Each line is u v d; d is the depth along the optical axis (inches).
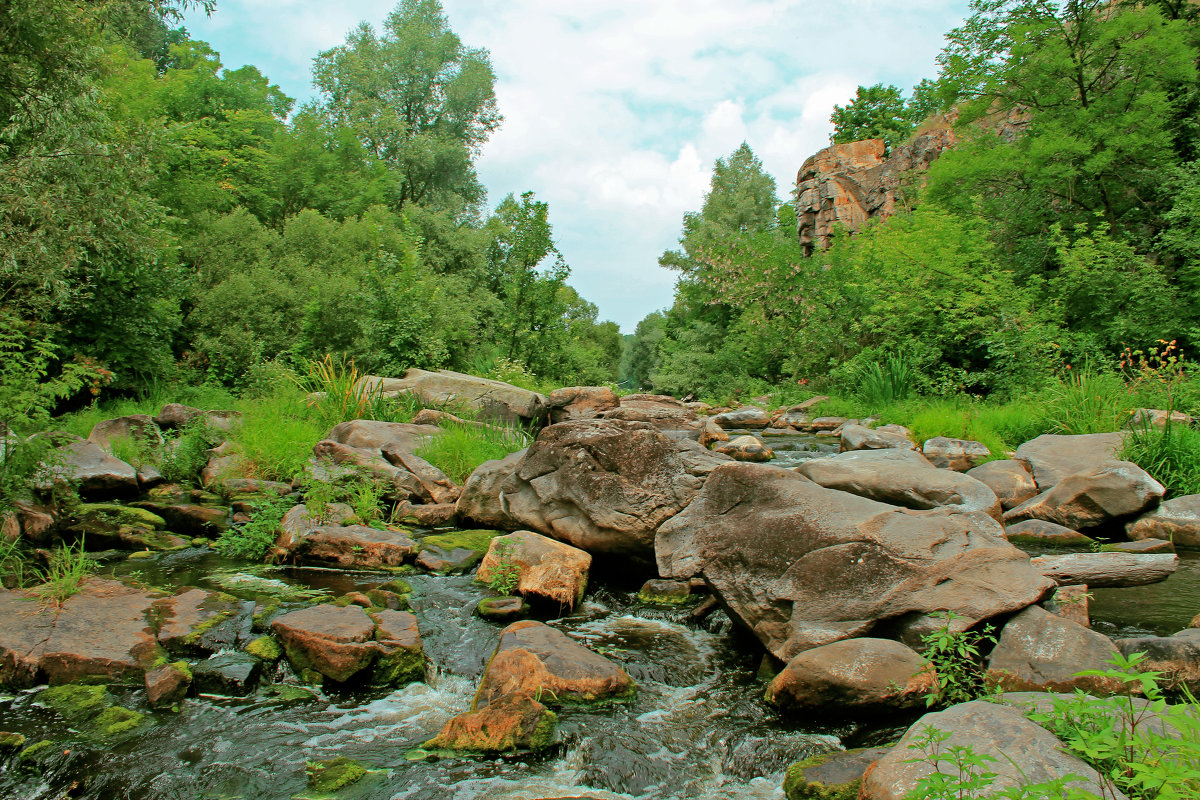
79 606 187.8
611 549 246.7
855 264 881.5
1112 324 614.9
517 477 278.2
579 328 1108.5
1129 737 98.7
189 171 807.1
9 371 247.1
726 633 202.2
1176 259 672.4
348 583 229.9
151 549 258.8
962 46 829.8
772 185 1887.3
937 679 149.1
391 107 1362.0
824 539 181.8
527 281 921.5
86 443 318.0
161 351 586.2
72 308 482.9
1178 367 498.6
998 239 796.0
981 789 95.5
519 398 530.6
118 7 417.1
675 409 741.9
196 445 358.9
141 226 476.4
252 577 233.6
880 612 167.6
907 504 265.6
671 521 211.0
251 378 618.2
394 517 306.0
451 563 248.2
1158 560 240.2
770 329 1021.2
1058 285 668.1
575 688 158.9
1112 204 746.2
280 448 358.9
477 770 134.7
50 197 369.1
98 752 138.1
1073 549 268.4
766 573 185.2
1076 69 739.4
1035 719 114.9
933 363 700.7
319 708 158.4
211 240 754.2
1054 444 368.8
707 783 132.3
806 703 152.5
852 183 1327.5
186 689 159.3
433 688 169.2
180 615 190.4
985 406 561.9
